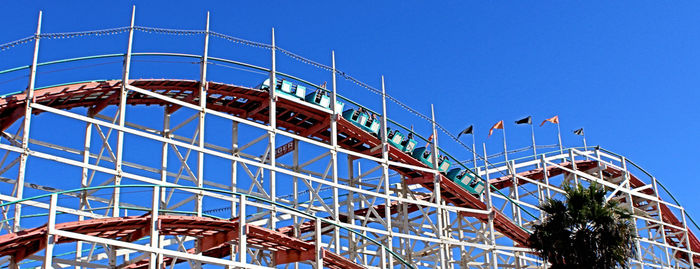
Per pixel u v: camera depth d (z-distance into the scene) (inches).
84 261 1814.7
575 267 1711.4
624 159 3021.7
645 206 3085.6
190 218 1676.9
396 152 2294.5
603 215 1711.4
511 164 2687.0
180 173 1941.4
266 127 2070.6
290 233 2283.5
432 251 2532.0
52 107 1882.4
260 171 2160.4
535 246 1792.6
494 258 2330.2
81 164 1763.0
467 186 2407.7
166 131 2070.6
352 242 2222.0
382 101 2299.5
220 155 1984.5
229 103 2170.3
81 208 1839.3
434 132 2367.1
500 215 2406.5
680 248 3029.0
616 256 1696.6
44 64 1782.7
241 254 1715.1
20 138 1950.1
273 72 2116.1
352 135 2272.4
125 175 1829.5
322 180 2106.3
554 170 2876.5
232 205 2026.3
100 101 1967.3
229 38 2058.3
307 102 2182.6
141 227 1689.2
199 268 1831.9
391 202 2447.1
